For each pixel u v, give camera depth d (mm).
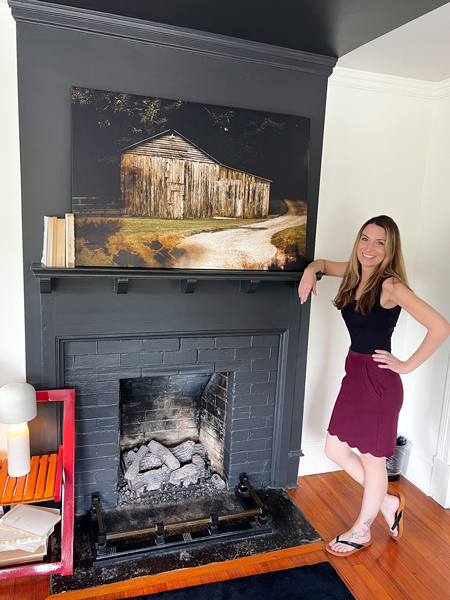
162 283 2211
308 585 1987
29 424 2156
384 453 2076
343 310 2186
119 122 1949
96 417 2271
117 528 2240
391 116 2605
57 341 2117
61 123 1926
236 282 2355
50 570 1938
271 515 2439
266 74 2201
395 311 2061
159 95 2037
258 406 2572
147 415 2727
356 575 2066
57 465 2072
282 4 1721
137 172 1993
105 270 1918
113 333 2184
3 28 1857
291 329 2510
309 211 2438
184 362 2373
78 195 1935
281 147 2229
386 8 1711
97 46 1916
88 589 1912
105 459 2332
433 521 2494
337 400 2238
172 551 2152
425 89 2625
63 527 1932
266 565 2098
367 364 2094
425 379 2791
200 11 1817
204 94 2109
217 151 2111
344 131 2525
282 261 2305
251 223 2217
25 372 2152
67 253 1896
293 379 2576
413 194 2760
